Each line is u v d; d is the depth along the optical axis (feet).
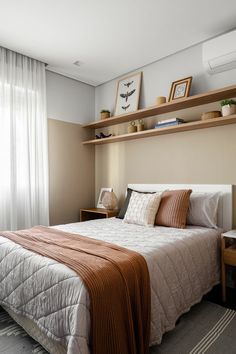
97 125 12.48
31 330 5.20
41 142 10.62
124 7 7.29
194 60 9.43
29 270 5.01
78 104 12.60
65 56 10.23
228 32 8.35
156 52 9.93
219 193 8.48
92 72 11.73
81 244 5.84
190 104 9.18
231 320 6.09
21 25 8.09
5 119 9.55
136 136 10.82
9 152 9.56
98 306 3.86
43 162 10.72
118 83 12.16
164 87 10.37
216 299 7.23
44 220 10.61
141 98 11.21
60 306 4.16
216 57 8.14
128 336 4.19
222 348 5.09
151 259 5.18
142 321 4.53
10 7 7.24
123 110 11.69
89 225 8.58
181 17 7.76
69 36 8.77
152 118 10.73
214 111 8.22
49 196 11.34
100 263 4.49
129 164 11.66
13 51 9.80
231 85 8.16
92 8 7.32
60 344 4.26
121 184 12.01
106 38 8.91
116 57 10.31
